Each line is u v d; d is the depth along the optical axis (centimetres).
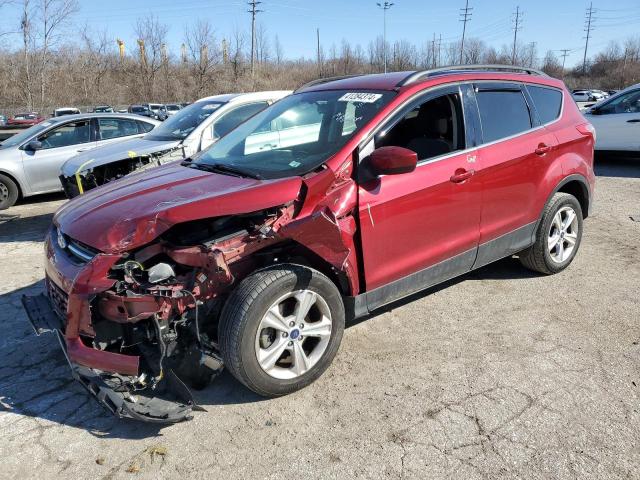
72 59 4456
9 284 512
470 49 6344
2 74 3962
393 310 427
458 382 326
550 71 8069
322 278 314
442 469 256
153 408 275
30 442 285
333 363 352
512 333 385
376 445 274
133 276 280
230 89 4828
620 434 276
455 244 388
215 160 394
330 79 465
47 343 393
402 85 373
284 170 336
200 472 261
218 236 300
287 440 281
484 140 402
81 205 342
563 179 461
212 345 302
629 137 1038
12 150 876
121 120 959
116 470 263
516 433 279
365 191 333
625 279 475
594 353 354
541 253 466
